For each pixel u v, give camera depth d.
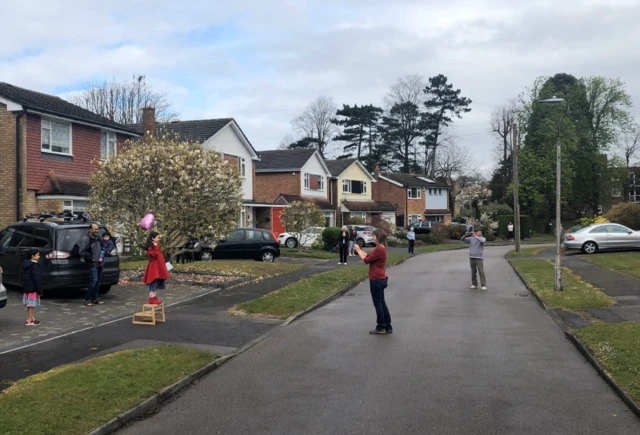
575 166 62.34
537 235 64.06
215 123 34.72
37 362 8.20
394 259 29.33
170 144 17.33
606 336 9.47
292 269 21.22
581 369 8.13
